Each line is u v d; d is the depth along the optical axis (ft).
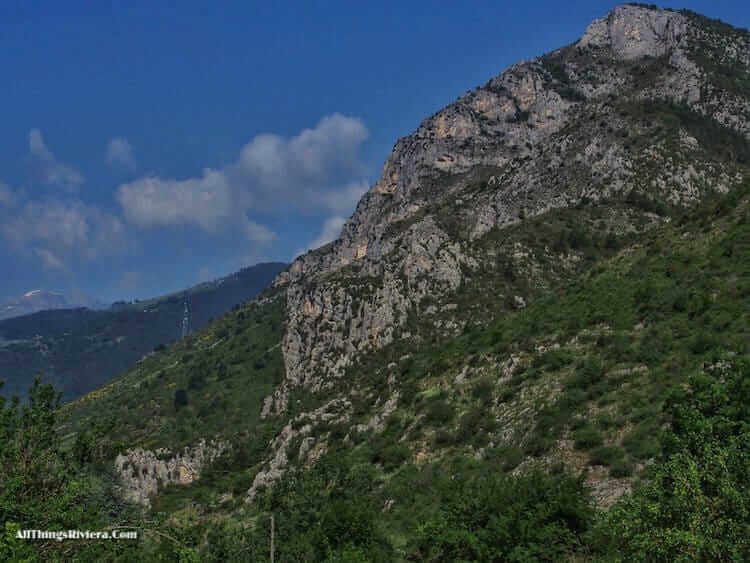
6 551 64.75
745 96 448.65
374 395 270.26
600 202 385.70
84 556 74.13
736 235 191.83
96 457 86.22
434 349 293.02
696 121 431.02
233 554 151.23
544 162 442.50
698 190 367.45
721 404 78.33
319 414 276.62
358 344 376.07
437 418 181.78
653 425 115.96
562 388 153.17
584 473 109.29
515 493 102.17
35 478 78.74
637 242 253.85
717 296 159.84
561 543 88.12
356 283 430.20
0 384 82.99
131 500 247.29
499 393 173.58
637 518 61.87
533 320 215.51
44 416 83.87
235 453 353.51
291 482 192.85
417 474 155.84
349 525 125.80
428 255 387.75
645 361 144.46
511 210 412.36
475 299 344.69
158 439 429.38
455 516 105.40
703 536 55.83
